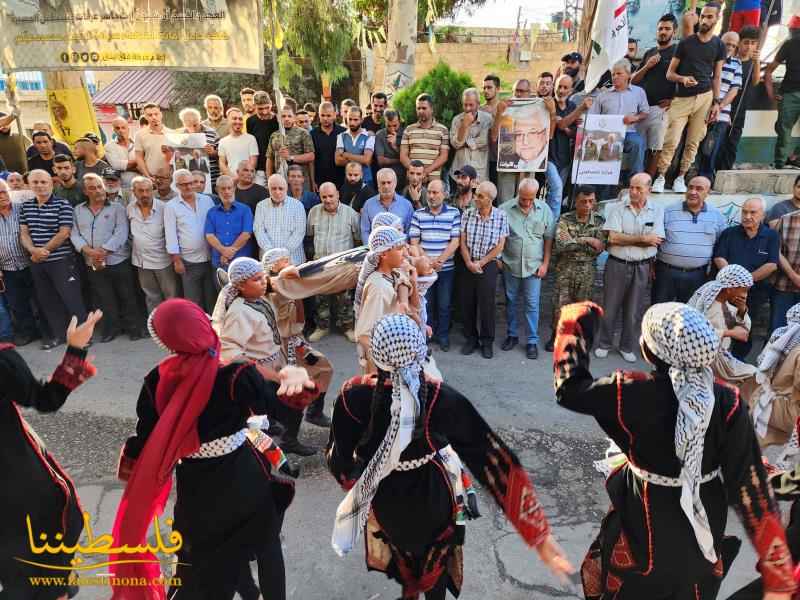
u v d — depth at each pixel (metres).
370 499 2.40
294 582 3.18
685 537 2.20
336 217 6.34
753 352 6.20
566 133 7.14
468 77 8.00
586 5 8.04
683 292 5.99
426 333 3.84
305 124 7.74
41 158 7.28
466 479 3.00
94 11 6.74
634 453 2.23
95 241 6.29
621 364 5.97
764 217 6.12
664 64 7.22
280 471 2.80
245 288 3.29
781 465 2.99
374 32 16.89
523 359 6.09
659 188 7.07
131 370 5.85
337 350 6.30
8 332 6.61
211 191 7.51
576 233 5.94
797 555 2.65
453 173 7.00
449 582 2.78
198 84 16.86
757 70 7.51
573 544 3.42
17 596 2.59
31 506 2.53
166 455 2.26
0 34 6.89
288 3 11.75
